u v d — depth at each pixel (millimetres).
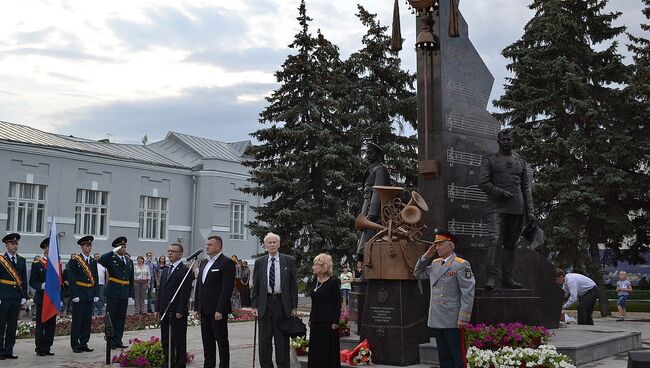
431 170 11500
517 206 11156
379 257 9953
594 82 28250
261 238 28188
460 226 11719
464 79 12391
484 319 10609
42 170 32562
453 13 11797
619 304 22328
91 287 13258
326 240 27281
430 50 11992
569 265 26438
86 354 12672
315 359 8555
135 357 11039
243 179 42250
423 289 10539
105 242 35156
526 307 10945
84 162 34406
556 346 9789
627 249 29062
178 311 10148
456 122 12047
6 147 31000
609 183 25719
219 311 9523
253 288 9484
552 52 28359
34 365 11219
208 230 39781
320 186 27984
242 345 14234
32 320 20594
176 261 10539
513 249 11398
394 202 10453
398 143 30734
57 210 33000
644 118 27891
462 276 7727
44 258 13211
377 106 30656
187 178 40094
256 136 28281
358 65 31188
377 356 9820
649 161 26656
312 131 27562
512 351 8742
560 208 26438
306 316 22734
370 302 10047
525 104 28156
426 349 9844
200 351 13008
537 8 30562
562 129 28281
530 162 27781
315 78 28250
